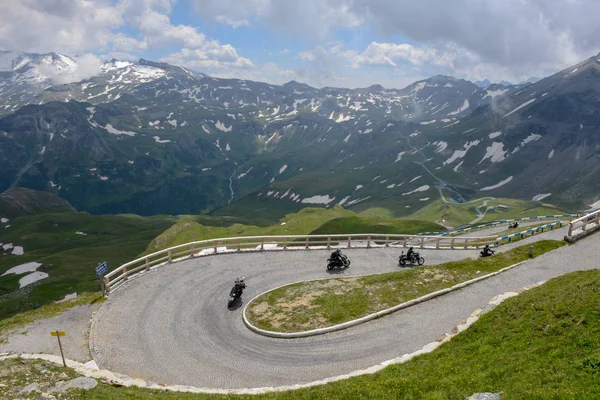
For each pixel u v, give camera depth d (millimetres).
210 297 32000
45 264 129750
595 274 22688
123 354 23516
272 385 20562
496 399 13203
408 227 121938
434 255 45500
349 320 27328
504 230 73125
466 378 15672
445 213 175500
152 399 16938
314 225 139750
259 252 42812
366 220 130500
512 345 17688
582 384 12414
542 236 50375
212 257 40844
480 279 32219
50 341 24312
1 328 26047
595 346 14836
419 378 16953
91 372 19969
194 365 22781
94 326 26516
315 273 37156
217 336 26312
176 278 35375
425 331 25094
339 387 17266
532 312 19984
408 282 32781
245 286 31172
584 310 17594
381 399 15289
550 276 31297
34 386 17250
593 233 40312
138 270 39500
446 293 30438
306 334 25984
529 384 13422
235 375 21688
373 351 23344
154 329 26844
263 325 27484
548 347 16094
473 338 20453
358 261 40938
